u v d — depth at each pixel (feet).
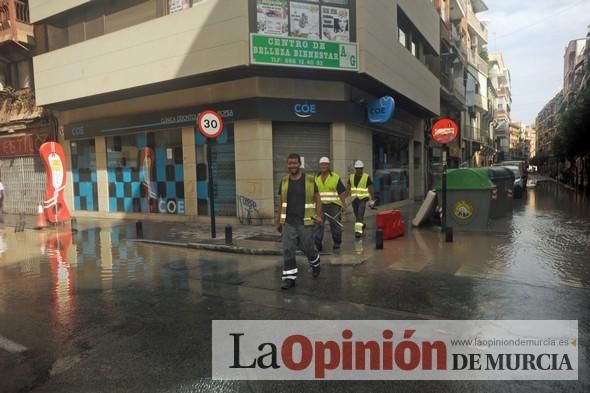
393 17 46.88
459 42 99.19
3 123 60.13
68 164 54.19
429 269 22.26
